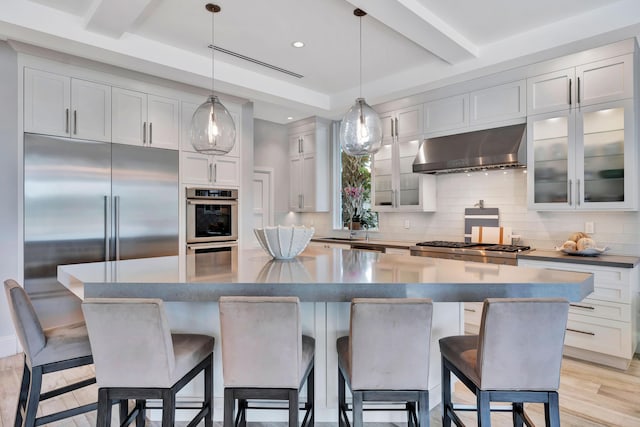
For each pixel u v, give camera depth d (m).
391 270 2.07
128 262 2.41
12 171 3.15
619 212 3.36
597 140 3.19
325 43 3.51
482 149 3.74
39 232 3.25
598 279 3.02
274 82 4.46
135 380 1.57
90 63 3.46
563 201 3.40
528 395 1.52
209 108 2.68
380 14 2.79
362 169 5.57
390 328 1.52
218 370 2.20
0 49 3.08
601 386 2.68
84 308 1.52
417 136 4.43
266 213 6.01
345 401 2.06
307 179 5.85
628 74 3.01
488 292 1.69
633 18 2.76
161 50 3.52
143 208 3.86
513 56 3.36
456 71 3.76
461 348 1.79
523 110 3.60
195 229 4.25
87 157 3.50
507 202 4.05
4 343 3.16
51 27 2.89
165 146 4.04
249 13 2.97
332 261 2.45
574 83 3.29
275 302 1.51
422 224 4.79
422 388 1.56
